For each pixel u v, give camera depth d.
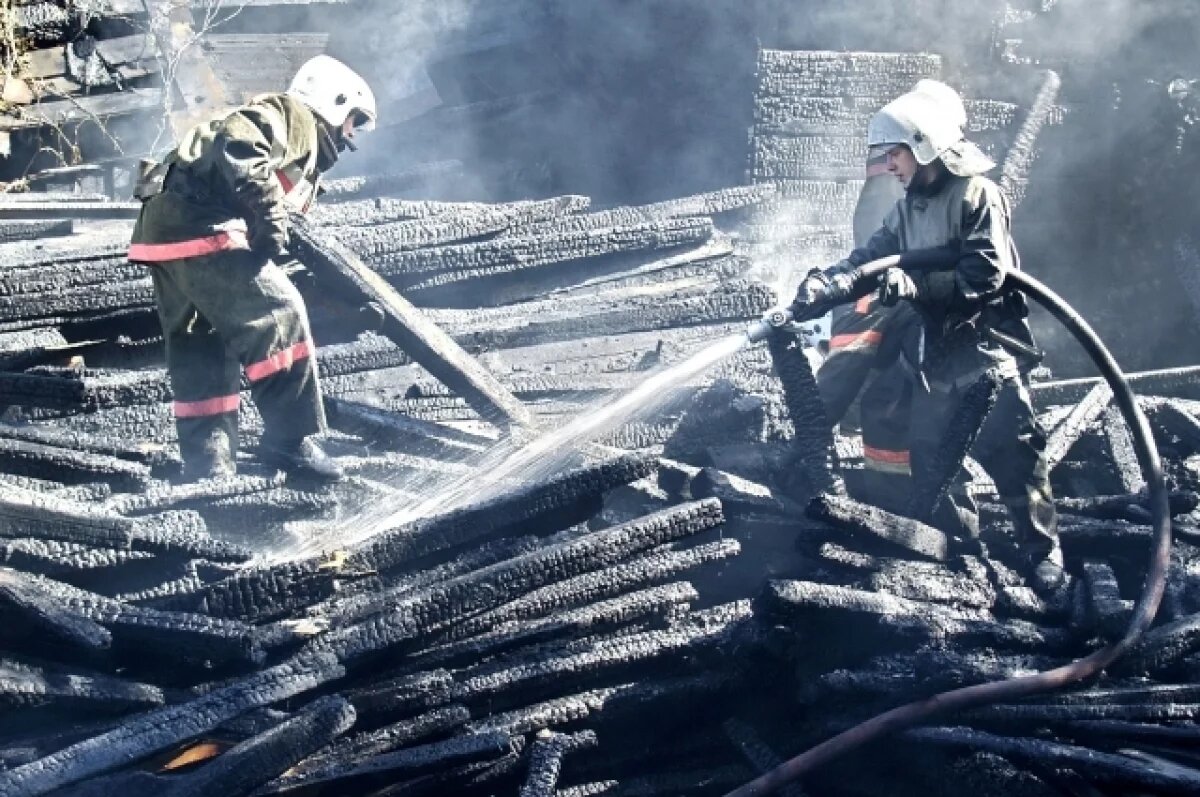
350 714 4.09
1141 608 4.77
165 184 5.19
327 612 4.74
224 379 5.53
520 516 4.95
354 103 5.38
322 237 5.96
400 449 5.94
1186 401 6.45
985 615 5.00
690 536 5.03
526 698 4.59
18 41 9.70
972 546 5.32
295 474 5.51
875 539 5.04
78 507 4.78
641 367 6.85
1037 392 6.62
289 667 4.27
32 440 5.43
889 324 5.51
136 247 5.20
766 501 5.36
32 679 4.24
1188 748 4.32
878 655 4.80
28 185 9.33
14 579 4.46
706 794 4.67
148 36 9.87
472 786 4.42
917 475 5.43
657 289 7.45
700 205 8.05
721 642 4.76
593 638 4.78
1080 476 6.22
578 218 7.69
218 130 5.01
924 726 4.43
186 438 5.53
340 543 5.18
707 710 4.77
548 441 5.81
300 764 4.24
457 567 4.88
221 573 4.88
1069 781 4.18
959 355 5.17
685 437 6.10
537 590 4.82
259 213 5.00
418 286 7.18
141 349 6.63
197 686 4.46
